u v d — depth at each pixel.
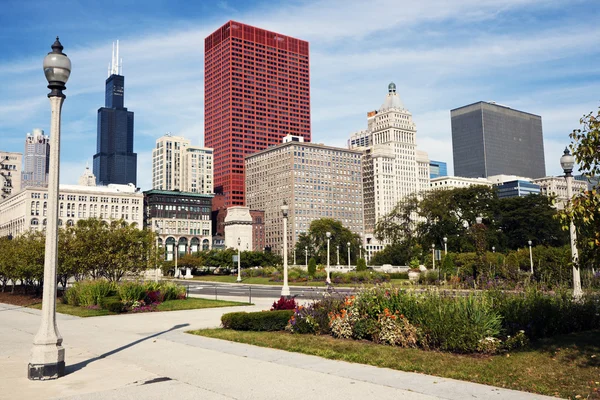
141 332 21.00
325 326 18.36
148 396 10.59
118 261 40.22
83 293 34.03
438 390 10.62
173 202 186.25
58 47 13.60
